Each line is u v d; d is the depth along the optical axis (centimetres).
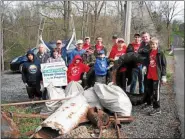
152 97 524
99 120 423
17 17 1533
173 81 802
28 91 583
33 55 577
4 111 456
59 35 1530
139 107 548
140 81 593
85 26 1641
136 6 1400
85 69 583
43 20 1499
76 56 580
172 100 617
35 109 523
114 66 568
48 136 390
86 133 398
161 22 1680
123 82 570
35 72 571
